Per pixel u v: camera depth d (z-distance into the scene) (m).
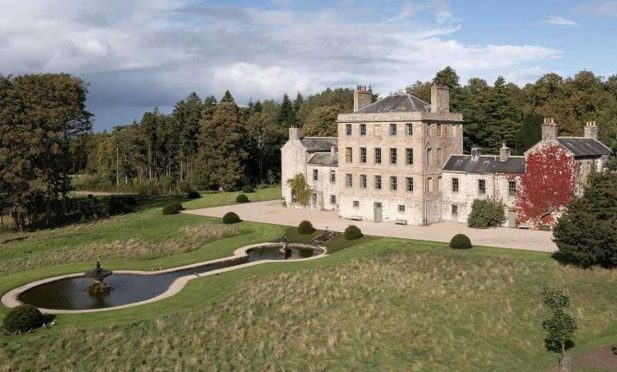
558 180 64.38
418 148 71.12
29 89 80.25
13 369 34.12
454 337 39.16
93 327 39.53
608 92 119.44
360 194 77.38
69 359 35.34
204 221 79.94
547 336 39.31
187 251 64.94
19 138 74.94
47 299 47.72
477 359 36.25
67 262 61.03
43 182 78.44
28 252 65.81
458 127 77.19
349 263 55.19
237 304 44.44
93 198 106.75
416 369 34.94
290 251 63.59
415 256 56.03
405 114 71.88
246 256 61.56
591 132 73.00
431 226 70.94
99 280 50.31
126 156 143.88
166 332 39.22
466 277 49.78
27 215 83.88
